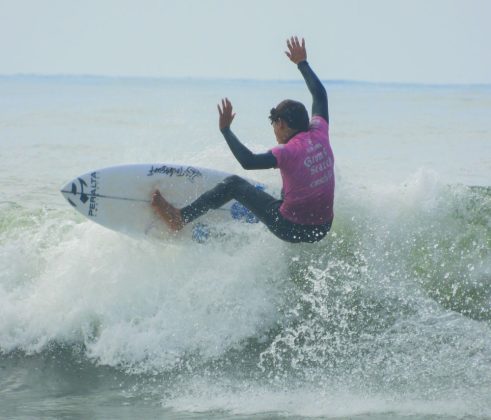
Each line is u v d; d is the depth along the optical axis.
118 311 22.77
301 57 22.48
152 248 24.38
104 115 107.50
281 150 20.30
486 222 26.55
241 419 17.09
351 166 53.97
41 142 68.12
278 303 23.27
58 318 22.62
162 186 24.86
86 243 24.83
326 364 20.45
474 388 18.52
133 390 19.30
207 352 21.48
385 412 17.22
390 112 127.44
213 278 23.50
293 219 20.97
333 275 24.38
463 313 23.53
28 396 18.95
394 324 22.61
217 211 24.38
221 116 19.98
